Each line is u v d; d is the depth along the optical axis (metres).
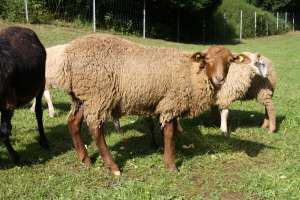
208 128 7.21
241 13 29.36
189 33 25.70
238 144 6.28
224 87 6.58
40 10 17.06
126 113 4.89
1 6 15.66
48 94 7.45
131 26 21.19
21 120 7.04
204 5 22.94
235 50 21.70
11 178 4.43
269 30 34.34
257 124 7.80
